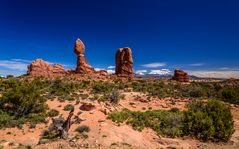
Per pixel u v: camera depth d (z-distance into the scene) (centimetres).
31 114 2833
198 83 7444
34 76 6519
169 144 2222
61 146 1914
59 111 2998
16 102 2833
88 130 2278
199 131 2478
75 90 4475
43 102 3166
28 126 2495
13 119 2656
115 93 3697
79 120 2567
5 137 2206
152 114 2883
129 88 5194
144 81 6519
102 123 2495
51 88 4581
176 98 4419
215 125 2466
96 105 3216
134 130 2430
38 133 2336
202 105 2823
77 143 1978
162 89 5228
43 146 1912
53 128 2266
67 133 2112
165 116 2831
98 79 6281
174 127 2564
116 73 7219
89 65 7500
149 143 2203
